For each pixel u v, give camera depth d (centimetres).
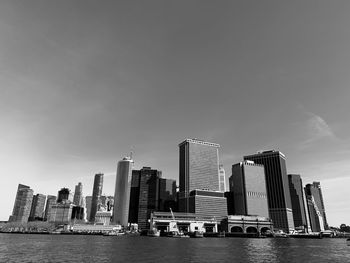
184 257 12731
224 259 12075
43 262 10788
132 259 11956
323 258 12862
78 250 16062
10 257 12325
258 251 16175
